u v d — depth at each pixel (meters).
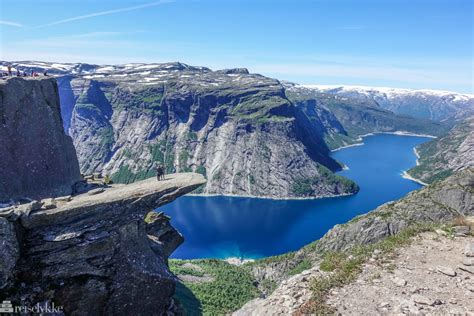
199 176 46.72
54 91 48.03
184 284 67.62
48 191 43.31
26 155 41.62
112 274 37.81
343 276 26.17
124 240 39.28
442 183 80.50
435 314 21.22
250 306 27.14
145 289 40.31
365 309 22.38
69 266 35.22
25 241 34.25
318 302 23.47
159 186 42.69
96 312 37.25
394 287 24.27
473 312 21.16
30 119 42.88
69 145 49.94
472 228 32.06
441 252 28.56
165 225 55.72
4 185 38.34
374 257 28.55
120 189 43.84
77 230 35.75
